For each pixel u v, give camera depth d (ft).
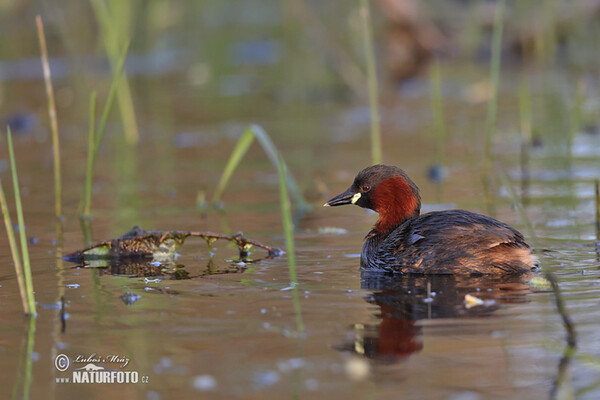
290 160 60.03
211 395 21.94
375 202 37.55
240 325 26.71
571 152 58.03
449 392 21.68
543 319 26.40
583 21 91.30
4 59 99.45
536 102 73.82
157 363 23.93
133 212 46.65
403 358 23.80
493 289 30.01
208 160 61.16
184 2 120.47
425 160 57.57
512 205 44.80
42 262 36.04
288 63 98.43
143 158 62.39
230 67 98.43
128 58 104.22
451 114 72.79
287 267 34.32
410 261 33.35
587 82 79.61
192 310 28.40
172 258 36.45
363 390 21.94
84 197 46.26
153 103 82.64
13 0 112.57
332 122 72.74
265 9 131.03
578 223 40.16
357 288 30.86
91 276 33.50
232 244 39.06
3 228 43.39
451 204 45.65
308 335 25.67
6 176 57.31
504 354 23.80
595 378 22.20
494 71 50.65
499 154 58.54
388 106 78.07
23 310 28.91
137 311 28.48
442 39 96.43
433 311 27.63
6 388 22.93
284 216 32.19
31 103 80.84
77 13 109.19
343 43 96.17
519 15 94.68
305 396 21.65
